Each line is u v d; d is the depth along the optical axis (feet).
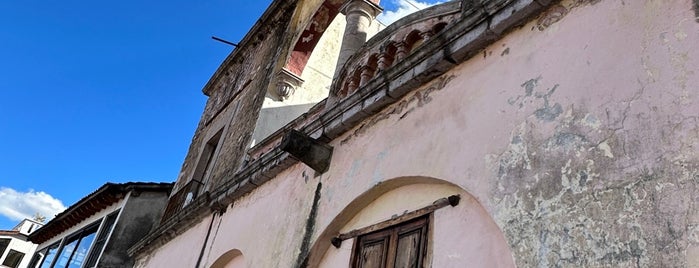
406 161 12.20
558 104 8.96
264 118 30.86
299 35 33.37
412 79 13.05
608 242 6.97
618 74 8.20
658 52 7.77
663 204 6.57
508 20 10.85
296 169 17.94
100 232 45.21
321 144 16.07
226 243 20.31
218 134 39.19
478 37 11.42
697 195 6.24
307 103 33.22
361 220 13.53
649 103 7.47
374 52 17.83
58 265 51.65
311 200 15.55
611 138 7.71
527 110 9.53
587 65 8.84
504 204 8.87
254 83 37.35
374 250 12.46
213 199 23.40
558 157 8.38
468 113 11.06
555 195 8.07
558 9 10.20
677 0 7.96
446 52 12.17
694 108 6.83
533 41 10.39
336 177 14.93
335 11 32.07
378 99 14.11
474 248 9.74
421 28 16.20
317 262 14.21
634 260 6.56
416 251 11.07
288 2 40.16
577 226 7.48
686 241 6.11
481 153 10.03
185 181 39.42
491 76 11.00
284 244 15.61
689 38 7.45
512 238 8.40
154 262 28.04
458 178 10.28
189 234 25.29
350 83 18.42
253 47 44.93
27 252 101.65
